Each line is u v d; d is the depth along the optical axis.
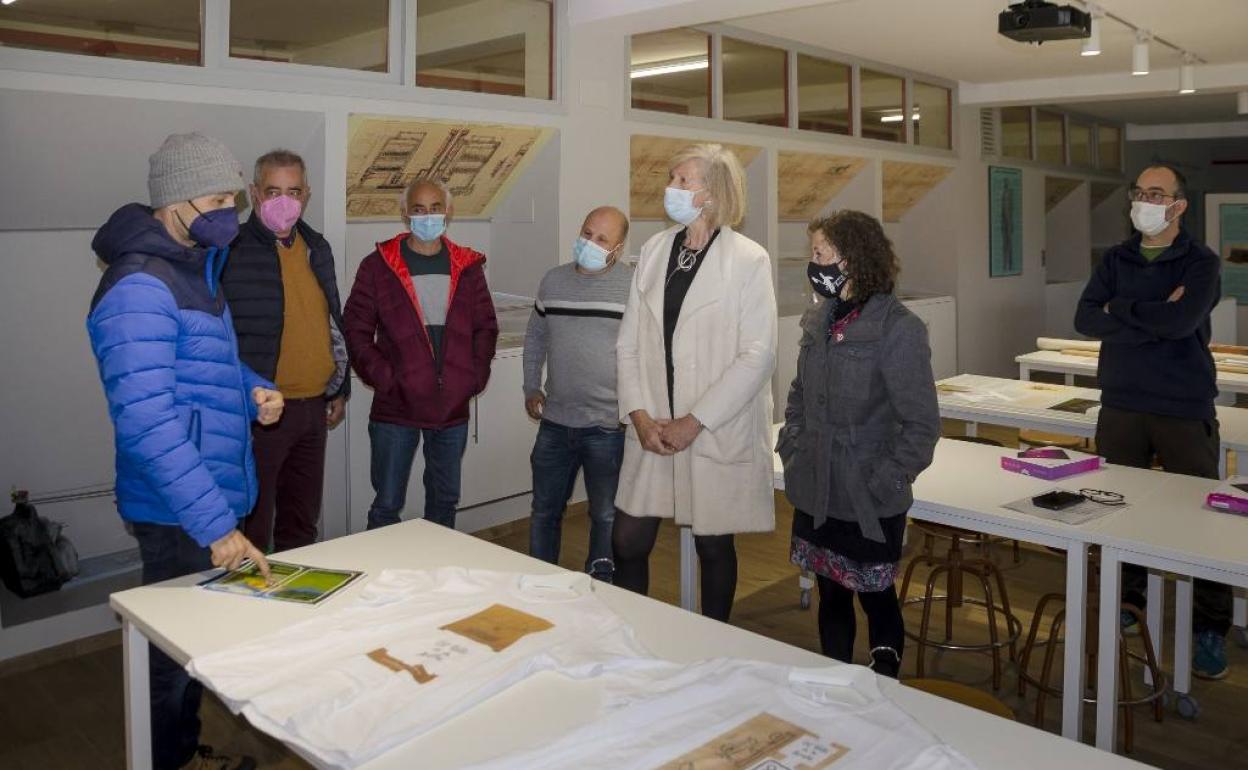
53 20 3.09
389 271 3.33
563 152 4.71
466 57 4.29
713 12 4.36
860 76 6.58
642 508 2.66
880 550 2.26
